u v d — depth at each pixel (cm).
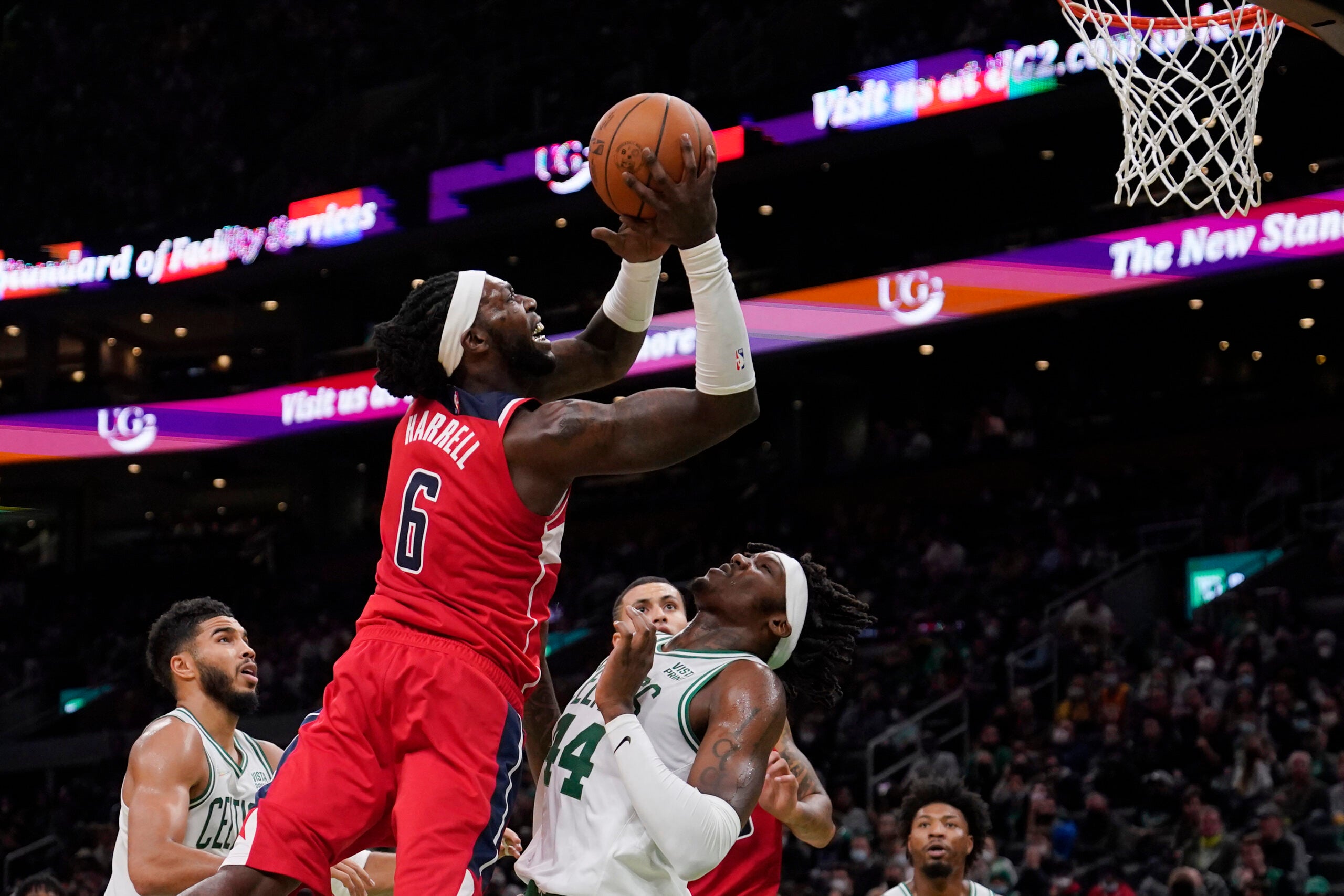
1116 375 2339
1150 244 1736
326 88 2650
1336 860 1150
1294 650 1504
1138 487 2014
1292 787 1245
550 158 2025
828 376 2302
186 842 431
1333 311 2127
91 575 2625
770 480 2303
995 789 1423
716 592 349
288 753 316
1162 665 1490
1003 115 1709
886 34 2105
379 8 2636
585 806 322
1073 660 1603
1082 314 2138
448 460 315
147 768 424
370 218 2152
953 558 1959
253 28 2694
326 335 2464
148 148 2680
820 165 1858
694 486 2431
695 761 317
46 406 2456
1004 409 2267
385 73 2584
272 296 2503
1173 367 2322
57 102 2755
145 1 2748
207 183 2608
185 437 2375
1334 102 1842
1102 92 1644
